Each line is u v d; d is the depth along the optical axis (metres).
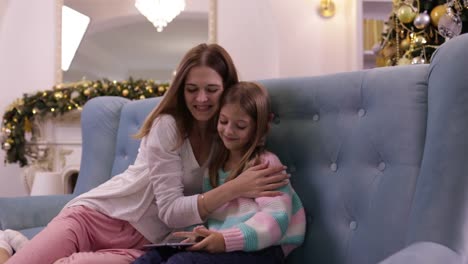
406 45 2.52
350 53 4.05
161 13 4.29
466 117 1.02
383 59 2.98
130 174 1.50
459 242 0.95
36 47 4.24
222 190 1.29
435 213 0.99
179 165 1.43
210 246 1.12
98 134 2.29
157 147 1.40
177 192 1.38
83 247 1.40
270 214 1.22
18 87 4.21
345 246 1.32
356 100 1.37
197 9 4.30
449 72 1.08
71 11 4.28
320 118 1.46
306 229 1.42
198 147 1.50
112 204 1.45
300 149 1.47
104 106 2.32
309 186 1.44
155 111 1.48
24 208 2.01
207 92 1.43
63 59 4.24
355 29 3.90
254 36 4.23
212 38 4.23
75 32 4.28
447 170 1.01
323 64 4.17
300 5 4.18
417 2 2.45
